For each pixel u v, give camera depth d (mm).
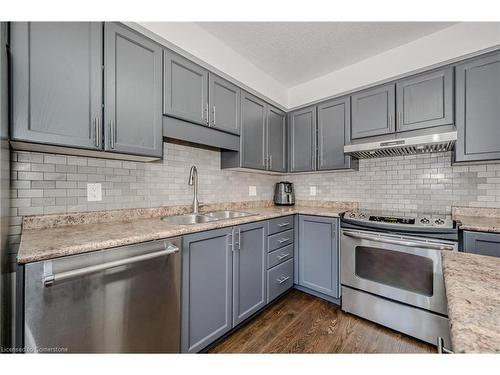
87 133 1165
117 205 1586
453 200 1996
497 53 1584
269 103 2496
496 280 585
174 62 1578
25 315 825
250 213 2113
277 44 1975
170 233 1246
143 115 1396
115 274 1042
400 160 2264
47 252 864
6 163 958
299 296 2291
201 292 1433
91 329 970
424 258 1625
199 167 2133
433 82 1812
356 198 2531
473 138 1646
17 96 967
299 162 2654
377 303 1823
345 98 2303
